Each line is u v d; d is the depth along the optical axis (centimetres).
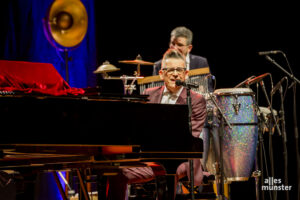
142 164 555
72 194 843
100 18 1159
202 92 805
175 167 527
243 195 1108
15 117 451
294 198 1104
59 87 530
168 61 615
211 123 778
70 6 823
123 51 1184
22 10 957
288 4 1141
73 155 552
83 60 1067
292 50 1141
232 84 1184
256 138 808
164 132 518
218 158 805
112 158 501
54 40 838
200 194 668
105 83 1127
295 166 1128
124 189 590
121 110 498
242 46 1177
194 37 1209
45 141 461
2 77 498
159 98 628
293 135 1135
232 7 1184
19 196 529
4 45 940
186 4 1207
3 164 492
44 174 927
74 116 476
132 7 1189
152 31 1201
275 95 1162
